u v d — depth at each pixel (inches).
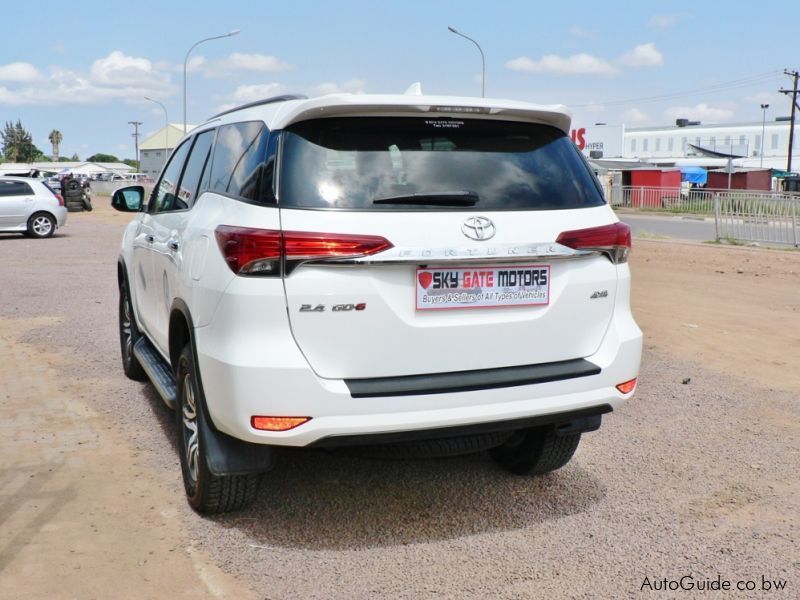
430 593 128.0
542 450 169.6
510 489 170.9
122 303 257.4
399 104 136.5
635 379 152.6
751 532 152.6
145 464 181.5
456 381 133.8
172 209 190.5
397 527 151.3
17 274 522.0
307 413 127.3
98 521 151.6
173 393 173.9
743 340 326.3
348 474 177.0
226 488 146.9
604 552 143.3
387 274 130.9
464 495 167.2
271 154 135.0
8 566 134.1
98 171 5344.5
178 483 170.6
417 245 130.2
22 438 198.1
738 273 551.5
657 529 153.1
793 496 170.1
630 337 149.8
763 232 749.9
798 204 714.2
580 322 145.6
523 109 143.6
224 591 127.3
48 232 837.2
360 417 128.6
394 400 129.5
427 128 140.6
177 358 164.4
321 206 129.6
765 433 210.7
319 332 128.3
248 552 140.2
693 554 143.3
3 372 262.1
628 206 1691.7
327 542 144.5
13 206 818.2
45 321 353.1
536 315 141.3
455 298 135.0
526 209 140.1
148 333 214.4
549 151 149.3
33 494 163.9
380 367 132.0
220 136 169.2
